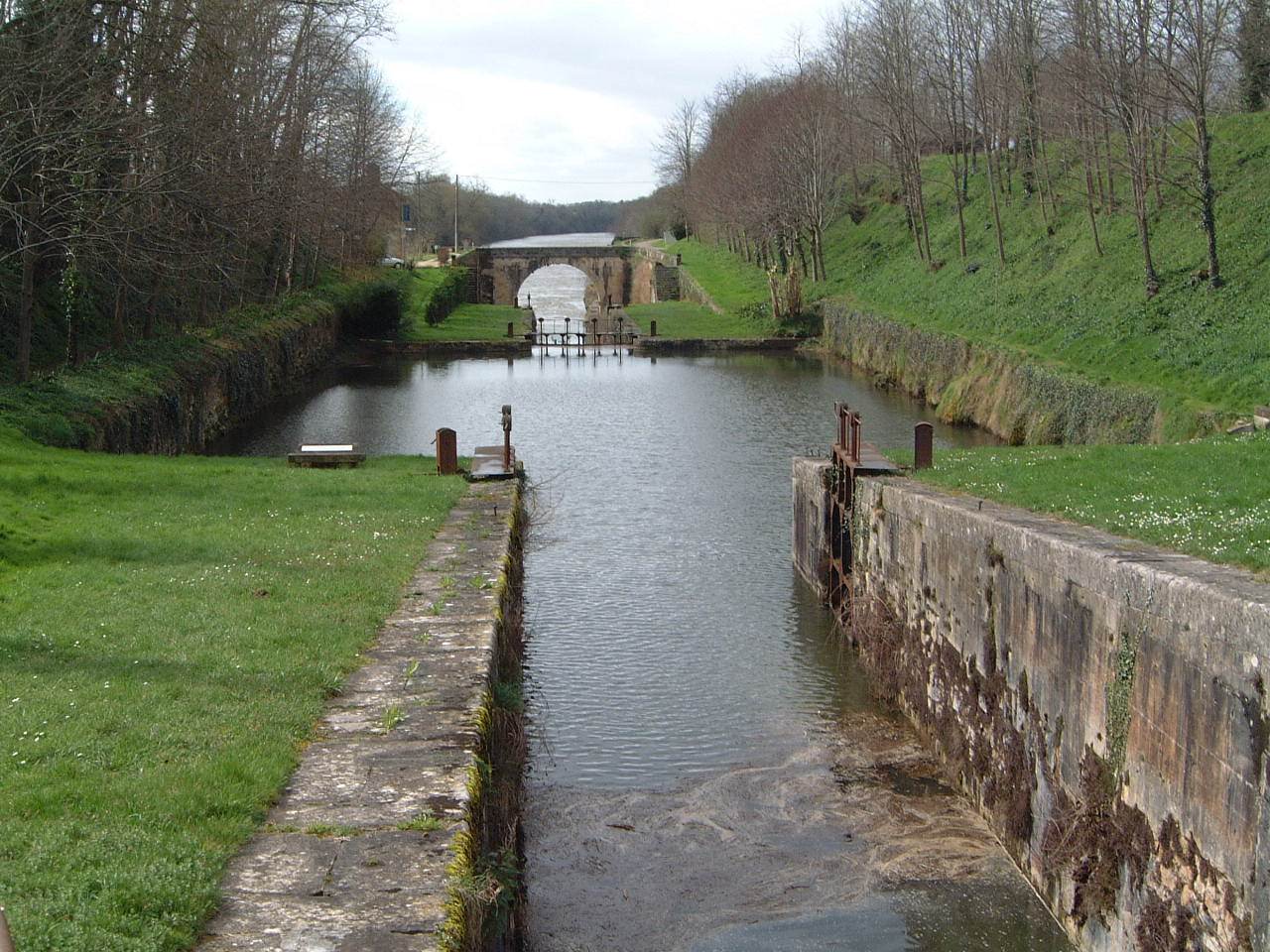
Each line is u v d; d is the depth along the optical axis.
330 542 18.62
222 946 7.16
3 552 16.52
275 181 41.22
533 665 19.78
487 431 43.75
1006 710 14.25
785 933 12.29
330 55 55.59
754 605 23.25
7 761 9.52
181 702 11.04
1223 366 33.16
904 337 54.38
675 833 14.30
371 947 7.17
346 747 10.34
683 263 105.12
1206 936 9.74
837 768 16.23
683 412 48.12
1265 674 8.93
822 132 80.62
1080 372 37.91
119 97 33.78
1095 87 46.50
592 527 29.28
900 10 79.62
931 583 17.12
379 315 72.19
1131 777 11.10
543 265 119.00
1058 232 55.41
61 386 31.28
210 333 47.47
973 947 12.08
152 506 20.97
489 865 9.44
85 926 7.03
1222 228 42.50
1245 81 53.38
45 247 36.53
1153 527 13.45
